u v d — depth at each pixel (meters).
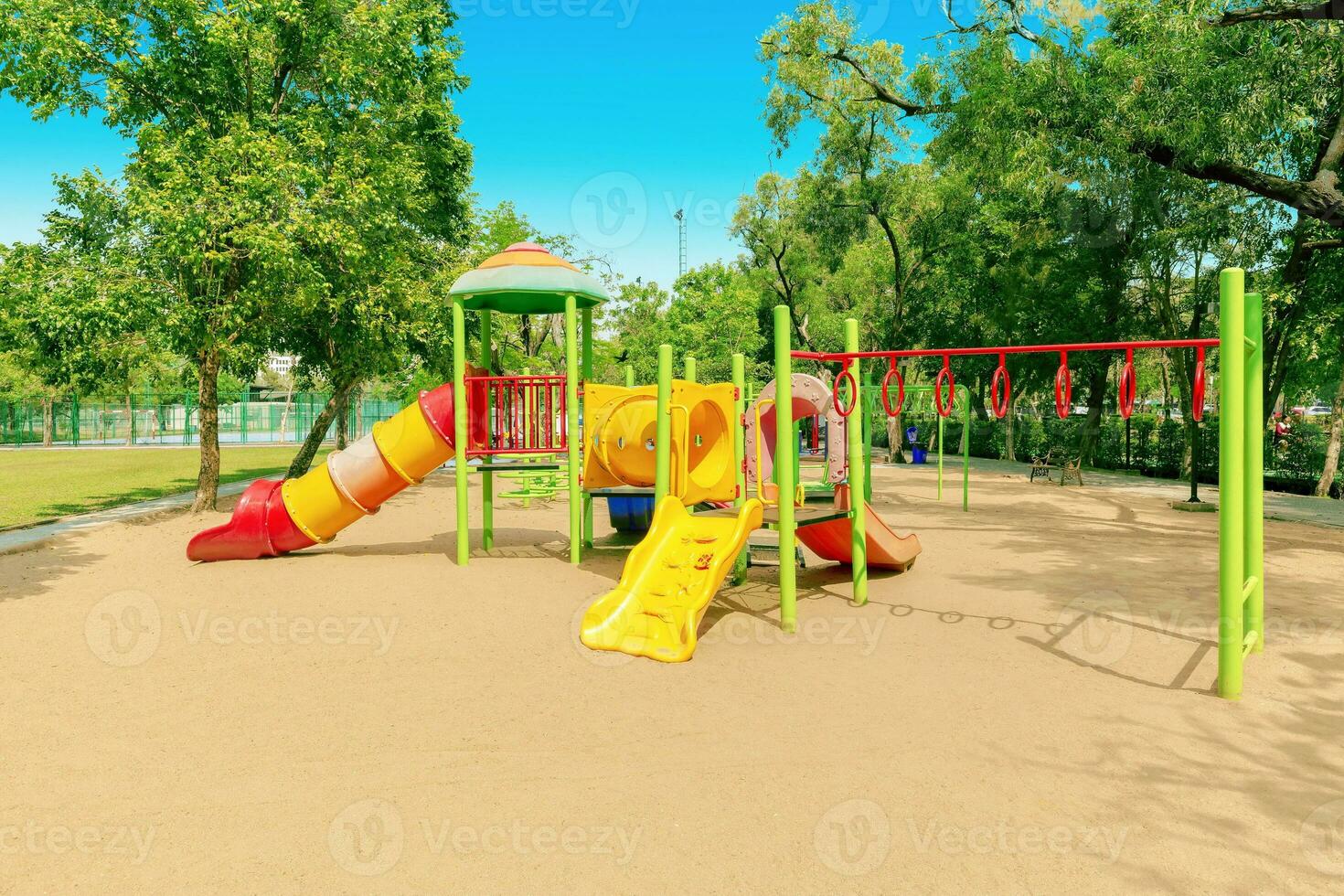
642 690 5.51
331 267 15.30
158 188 13.75
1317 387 26.23
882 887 3.22
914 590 8.58
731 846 3.52
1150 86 12.61
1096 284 24.02
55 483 21.58
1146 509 15.58
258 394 65.12
